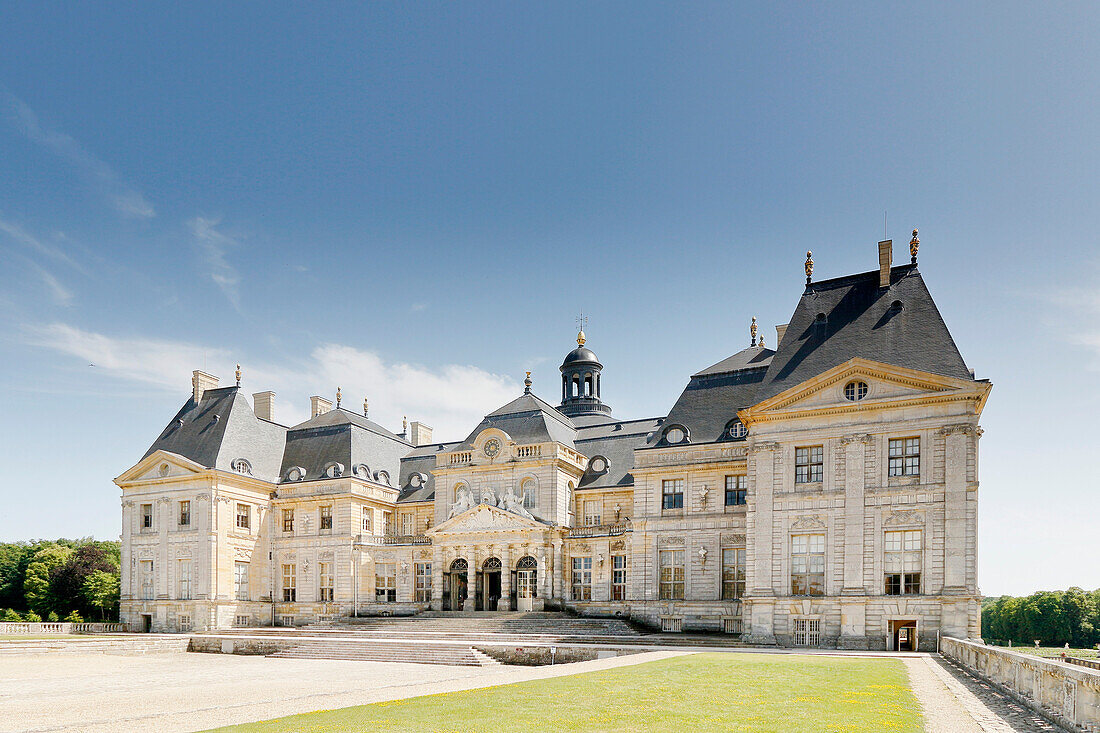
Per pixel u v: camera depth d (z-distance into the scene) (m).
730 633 60.44
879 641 49.25
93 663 49.34
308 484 79.31
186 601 74.69
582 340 92.75
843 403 52.56
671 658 38.91
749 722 20.50
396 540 78.75
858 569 50.72
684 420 66.31
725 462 62.62
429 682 32.03
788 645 51.62
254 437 81.88
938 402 50.25
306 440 84.12
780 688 26.73
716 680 28.77
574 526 73.00
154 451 80.69
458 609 73.75
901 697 25.31
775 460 54.38
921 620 48.53
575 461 73.75
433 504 79.88
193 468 76.19
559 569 69.38
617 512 72.12
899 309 55.25
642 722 20.52
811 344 57.06
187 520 76.75
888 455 51.34
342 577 76.50
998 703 25.02
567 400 91.38
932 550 49.12
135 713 25.59
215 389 85.31
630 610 65.19
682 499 64.50
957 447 49.25
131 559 79.50
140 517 79.69
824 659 38.78
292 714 23.67
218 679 38.03
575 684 28.12
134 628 77.94
